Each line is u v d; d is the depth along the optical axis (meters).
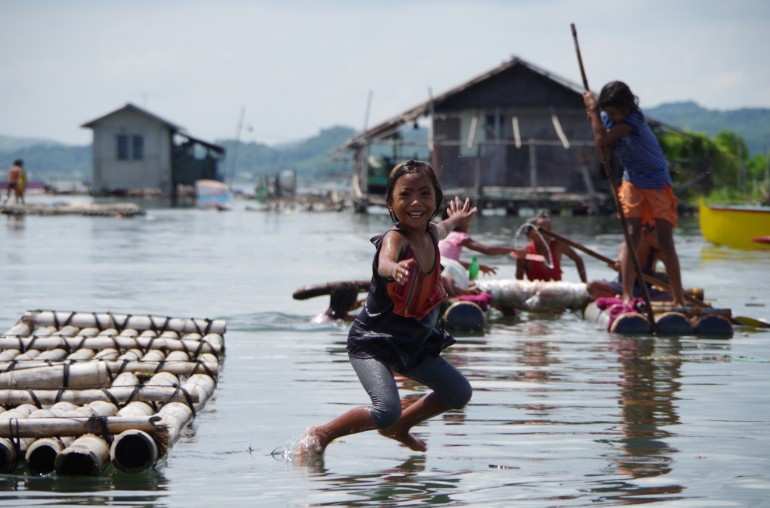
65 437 10.68
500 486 9.88
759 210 43.44
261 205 110.31
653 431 12.08
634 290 22.52
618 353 17.91
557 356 17.52
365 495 9.57
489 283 23.34
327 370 15.91
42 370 13.23
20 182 77.50
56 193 148.62
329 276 31.36
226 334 19.73
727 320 20.36
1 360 15.31
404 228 10.87
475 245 22.78
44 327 18.08
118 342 16.53
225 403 13.46
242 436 11.73
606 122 20.83
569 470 10.41
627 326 20.39
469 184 85.00
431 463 10.69
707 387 14.77
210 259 37.66
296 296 21.47
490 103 84.69
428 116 84.62
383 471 10.38
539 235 24.44
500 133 85.00
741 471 10.38
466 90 84.75
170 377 14.06
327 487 9.83
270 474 10.27
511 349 18.33
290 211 95.38
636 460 10.81
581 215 82.88
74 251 40.50
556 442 11.55
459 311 20.81
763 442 11.57
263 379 15.15
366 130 85.12
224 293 26.47
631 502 9.37
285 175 127.75
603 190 85.12
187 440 11.55
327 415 12.79
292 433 11.87
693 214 84.56
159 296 25.66
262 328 20.52
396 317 10.82
